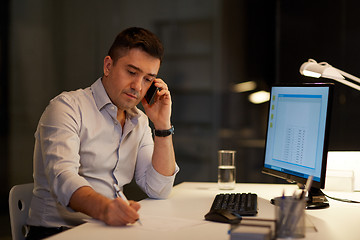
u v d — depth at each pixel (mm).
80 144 1752
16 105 3988
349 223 1402
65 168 1505
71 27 4098
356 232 1286
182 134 4336
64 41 4082
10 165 3930
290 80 3287
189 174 4324
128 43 1691
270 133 1925
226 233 1256
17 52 4000
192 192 1970
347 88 2912
